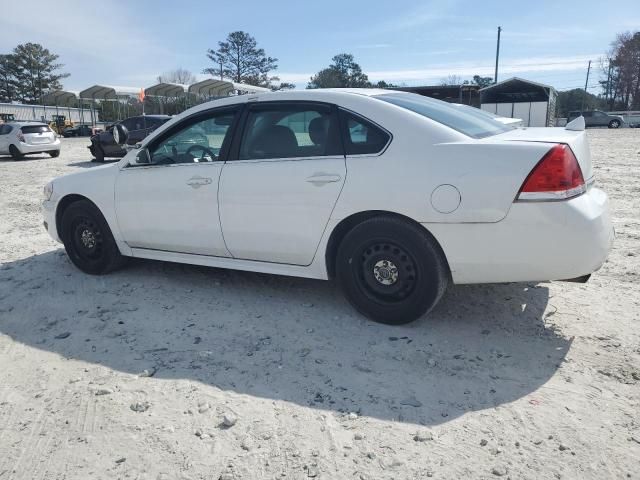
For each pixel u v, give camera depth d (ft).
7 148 67.26
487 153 10.73
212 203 13.80
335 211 12.10
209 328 12.76
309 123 12.76
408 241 11.48
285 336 12.18
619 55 250.57
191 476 7.77
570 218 10.21
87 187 16.22
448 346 11.44
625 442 8.21
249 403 9.55
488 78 279.28
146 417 9.21
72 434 8.85
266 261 13.62
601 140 81.66
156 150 15.24
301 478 7.66
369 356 11.14
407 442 8.38
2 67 290.56
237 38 266.77
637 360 10.65
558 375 10.19
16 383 10.58
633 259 17.16
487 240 10.75
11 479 7.86
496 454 8.03
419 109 12.37
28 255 19.83
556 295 14.06
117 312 13.91
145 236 15.38
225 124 13.97
